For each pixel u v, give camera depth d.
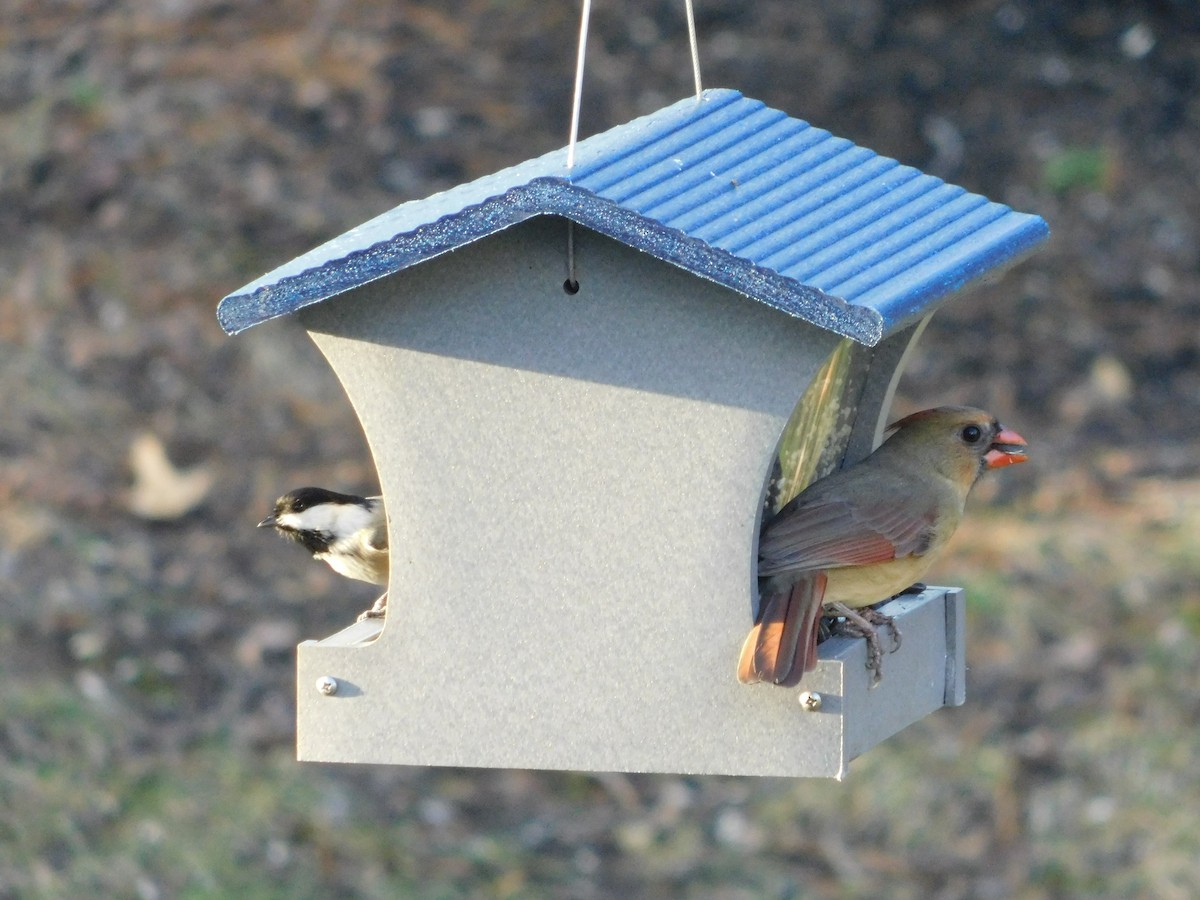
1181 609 14.91
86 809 12.46
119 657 13.95
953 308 19.48
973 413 7.95
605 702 6.60
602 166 6.60
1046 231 7.35
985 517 16.47
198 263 18.16
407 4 21.59
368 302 6.55
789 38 22.20
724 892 12.48
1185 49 23.00
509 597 6.60
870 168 7.30
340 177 19.11
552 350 6.50
